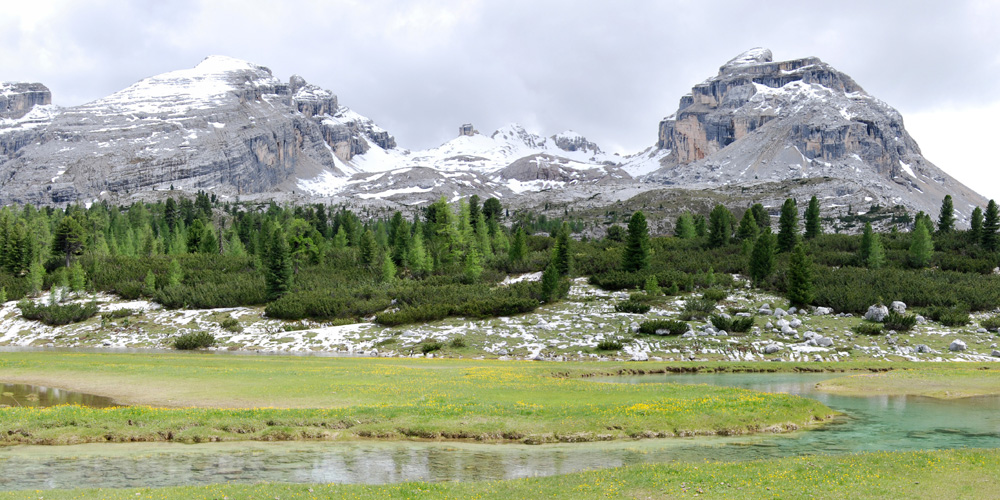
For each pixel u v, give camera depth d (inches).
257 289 4392.2
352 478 1008.9
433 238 6299.2
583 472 1002.1
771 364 2630.4
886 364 2642.7
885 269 4313.5
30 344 3644.2
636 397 1658.5
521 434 1295.5
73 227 5310.0
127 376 1939.0
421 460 1121.4
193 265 5452.8
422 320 3607.3
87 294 4687.5
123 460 1096.2
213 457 1127.0
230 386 1769.2
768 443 1268.5
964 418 1550.2
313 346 3312.0
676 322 3243.1
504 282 4675.2
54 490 881.5
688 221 6501.0
